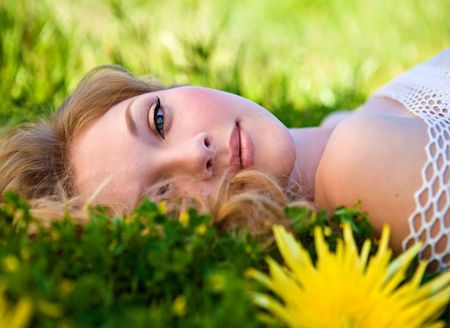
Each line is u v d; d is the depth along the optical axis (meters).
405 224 1.29
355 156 1.33
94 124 1.65
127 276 1.11
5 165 1.68
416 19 3.36
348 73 2.89
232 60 2.90
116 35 3.04
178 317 1.02
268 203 1.32
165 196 1.44
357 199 1.31
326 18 3.64
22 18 2.75
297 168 1.64
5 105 2.40
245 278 1.06
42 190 1.65
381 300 1.02
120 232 1.12
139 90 1.83
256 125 1.53
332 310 1.01
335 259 1.06
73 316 0.94
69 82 2.61
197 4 3.69
